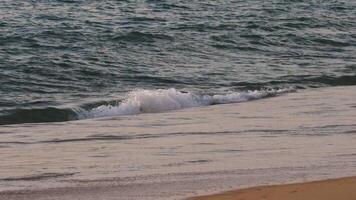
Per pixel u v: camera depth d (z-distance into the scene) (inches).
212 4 5531.5
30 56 3248.0
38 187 1221.7
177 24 4384.8
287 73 3063.5
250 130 1797.5
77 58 3257.9
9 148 1617.9
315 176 1247.5
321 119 1946.4
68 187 1218.6
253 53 3661.4
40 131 1872.5
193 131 1807.3
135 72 3014.3
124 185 1222.9
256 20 4712.1
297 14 5172.2
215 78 2923.2
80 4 5221.5
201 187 1180.5
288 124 1876.2
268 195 1087.6
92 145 1640.0
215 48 3745.1
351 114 2038.6
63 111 2146.9
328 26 4685.0
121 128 1892.2
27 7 4953.3
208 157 1462.8
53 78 2839.6
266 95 2504.9
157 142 1659.7
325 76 2910.9
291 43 3983.8
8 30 3912.4
